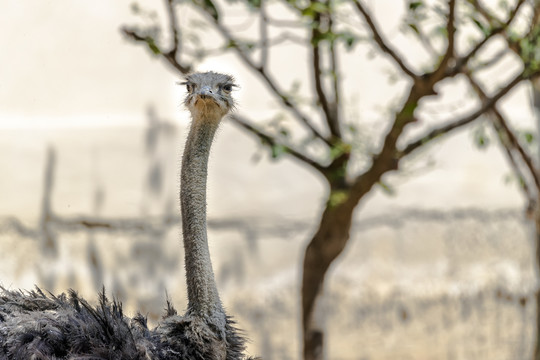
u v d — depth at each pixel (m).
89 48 35.56
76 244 35.09
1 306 16.91
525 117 39.94
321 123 37.22
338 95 27.78
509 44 25.94
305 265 28.02
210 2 26.31
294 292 37.72
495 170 40.94
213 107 16.97
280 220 37.78
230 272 37.19
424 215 40.16
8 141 34.66
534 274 41.59
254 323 37.16
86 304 16.77
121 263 35.53
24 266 34.38
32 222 34.72
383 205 39.66
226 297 37.00
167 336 16.45
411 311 39.66
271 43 31.12
